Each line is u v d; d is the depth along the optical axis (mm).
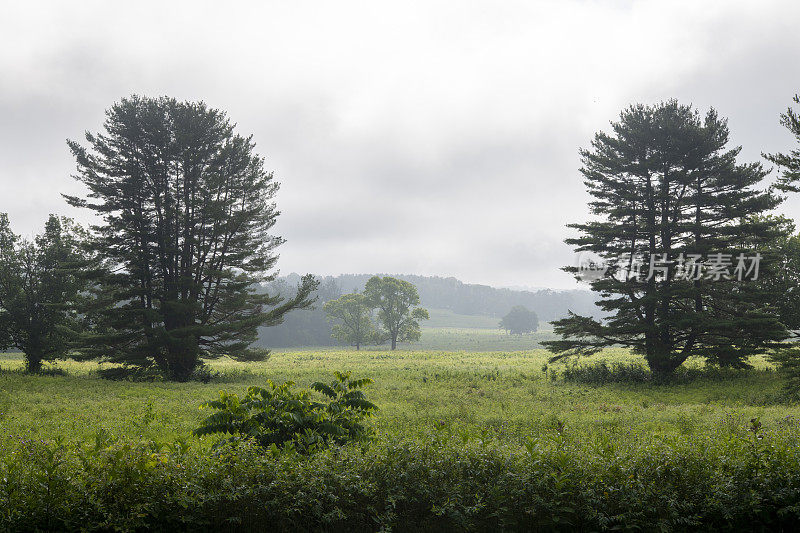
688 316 29859
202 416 16391
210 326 33281
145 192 34656
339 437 8438
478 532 6051
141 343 35312
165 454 6766
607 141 33094
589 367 33656
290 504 5988
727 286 31547
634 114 32906
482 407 19844
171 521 5855
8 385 25219
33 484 5699
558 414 17641
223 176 34469
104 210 34250
